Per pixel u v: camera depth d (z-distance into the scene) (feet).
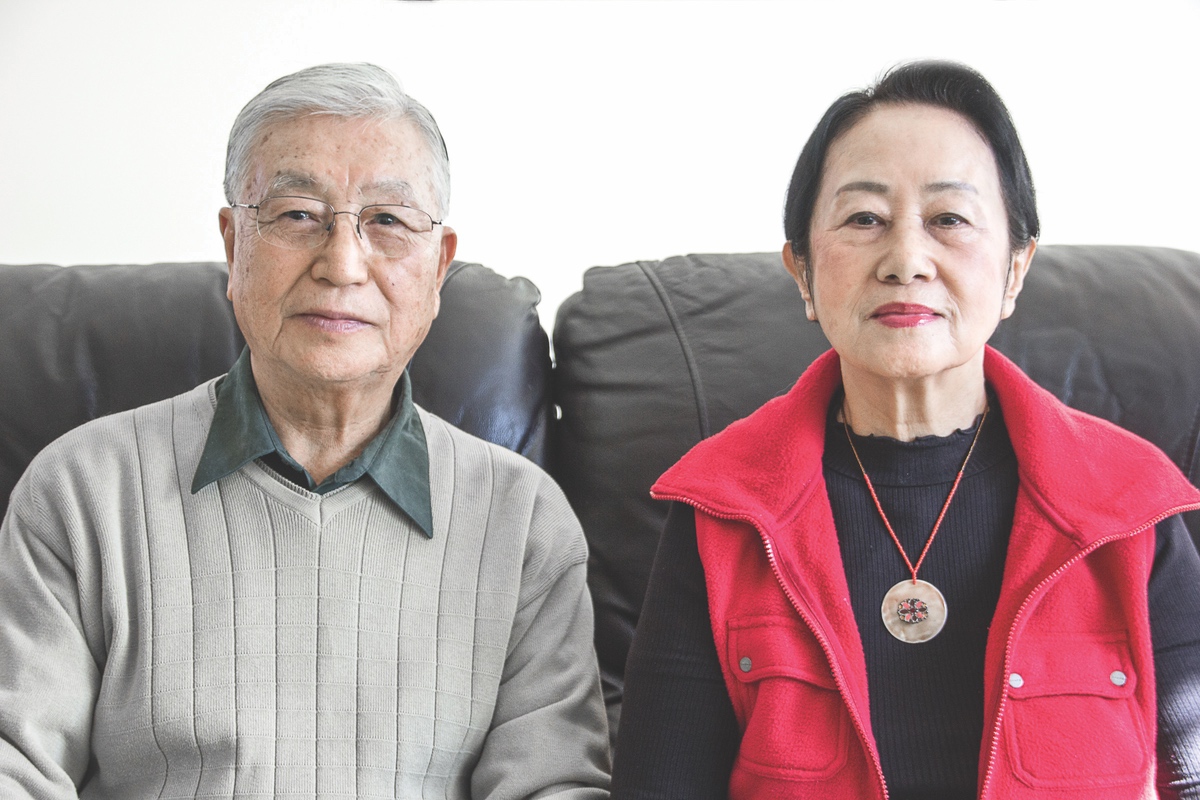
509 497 4.40
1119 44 6.89
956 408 3.62
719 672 3.55
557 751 4.02
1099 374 4.92
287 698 3.94
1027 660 3.30
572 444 5.24
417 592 4.15
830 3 7.09
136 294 5.17
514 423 5.16
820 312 3.64
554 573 4.36
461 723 4.10
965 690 3.38
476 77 7.21
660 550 3.80
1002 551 3.51
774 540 3.51
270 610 4.00
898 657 3.43
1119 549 3.39
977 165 3.47
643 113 7.23
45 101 7.27
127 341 5.03
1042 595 3.33
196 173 7.36
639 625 3.73
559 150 7.25
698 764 3.50
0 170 7.29
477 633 4.20
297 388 4.07
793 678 3.39
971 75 3.50
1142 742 3.29
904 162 3.45
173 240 7.41
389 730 3.97
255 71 7.29
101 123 7.30
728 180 7.25
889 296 3.41
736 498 3.59
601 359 5.30
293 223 3.93
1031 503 3.47
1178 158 6.89
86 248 7.38
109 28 7.24
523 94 7.22
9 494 4.80
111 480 4.09
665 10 7.16
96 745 3.92
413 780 4.00
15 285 5.20
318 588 4.04
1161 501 3.41
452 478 4.41
